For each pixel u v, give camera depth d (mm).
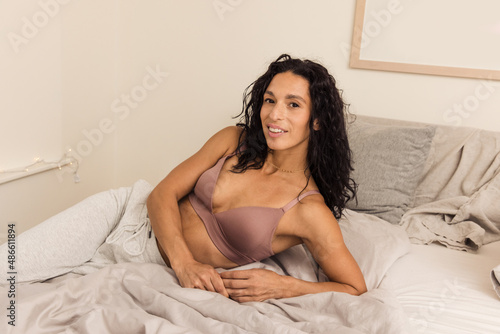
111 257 1522
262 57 2787
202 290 1250
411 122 2373
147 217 1558
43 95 2330
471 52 2404
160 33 2932
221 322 1106
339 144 1504
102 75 2885
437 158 2258
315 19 2652
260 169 1529
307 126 1451
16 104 2154
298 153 1492
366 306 1206
